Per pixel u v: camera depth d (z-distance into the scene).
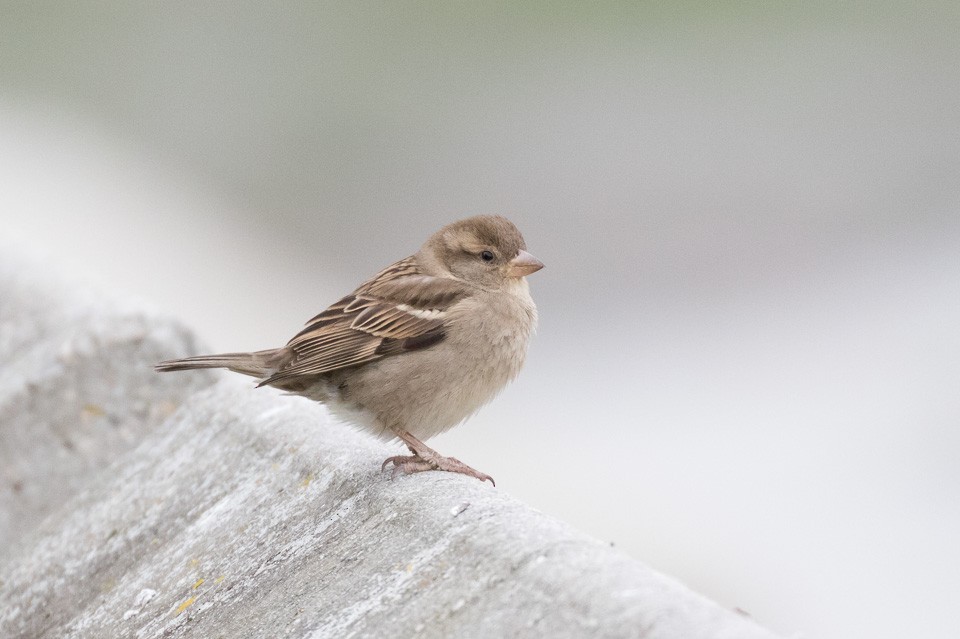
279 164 26.77
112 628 5.64
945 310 18.80
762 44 29.14
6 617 6.26
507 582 4.35
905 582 12.80
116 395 7.01
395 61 29.38
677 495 13.88
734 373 17.66
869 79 27.41
